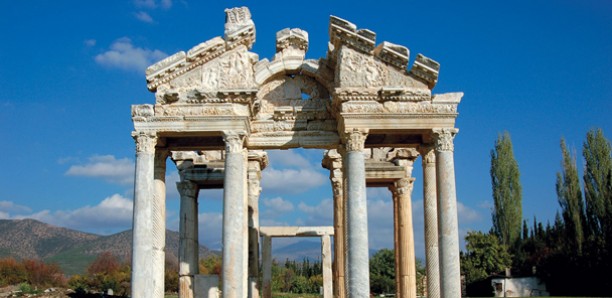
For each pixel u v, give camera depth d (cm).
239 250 2878
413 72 3016
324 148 3284
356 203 2895
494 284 8088
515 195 9238
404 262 3834
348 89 2964
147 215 2916
